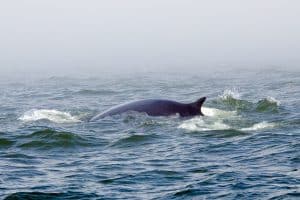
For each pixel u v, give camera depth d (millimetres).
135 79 140750
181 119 71312
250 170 48531
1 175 49000
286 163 50312
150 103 74125
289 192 42344
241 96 100438
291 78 129500
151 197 42875
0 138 62812
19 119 77688
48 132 63719
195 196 42656
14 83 139000
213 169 49438
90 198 42906
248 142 59031
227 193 42906
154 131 65688
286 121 69062
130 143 61031
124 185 45875
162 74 153375
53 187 45531
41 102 100062
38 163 53406
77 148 59625
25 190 44688
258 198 41594
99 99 103438
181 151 56562
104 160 54031
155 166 51219
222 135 62719
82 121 74125
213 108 79125
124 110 73875
